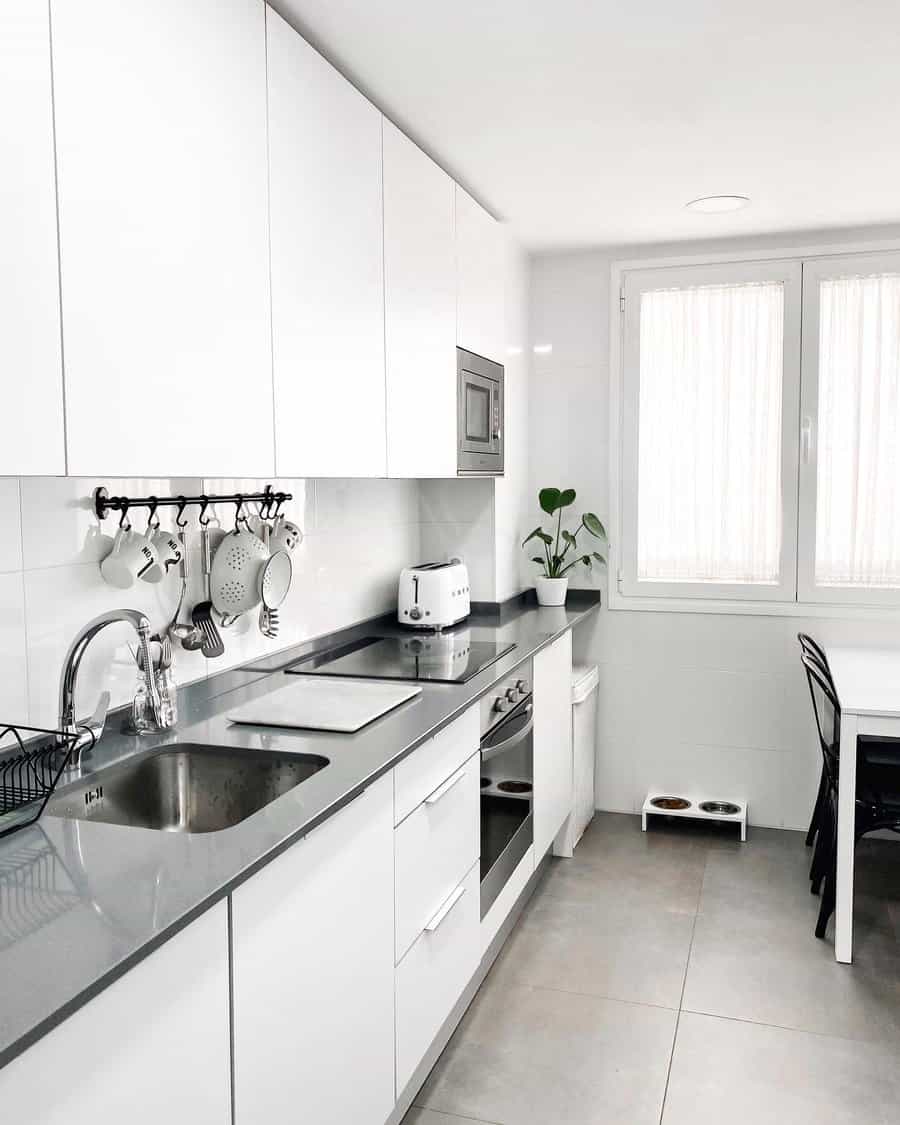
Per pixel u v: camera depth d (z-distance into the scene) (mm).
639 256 4027
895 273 3748
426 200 2744
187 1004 1225
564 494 4047
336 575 3104
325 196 2113
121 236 1460
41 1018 944
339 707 2174
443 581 3350
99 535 1979
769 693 4016
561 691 3500
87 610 1950
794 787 4012
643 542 4125
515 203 3361
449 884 2260
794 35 2113
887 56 2217
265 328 1874
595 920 3191
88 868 1311
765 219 3602
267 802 1863
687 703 4121
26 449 1286
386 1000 1883
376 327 2404
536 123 2615
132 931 1124
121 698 2062
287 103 1940
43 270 1310
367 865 1774
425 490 3809
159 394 1557
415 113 2539
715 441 4004
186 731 2016
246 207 1797
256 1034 1396
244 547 2436
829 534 3895
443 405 2932
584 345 4129
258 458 1859
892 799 2996
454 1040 2504
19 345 1272
